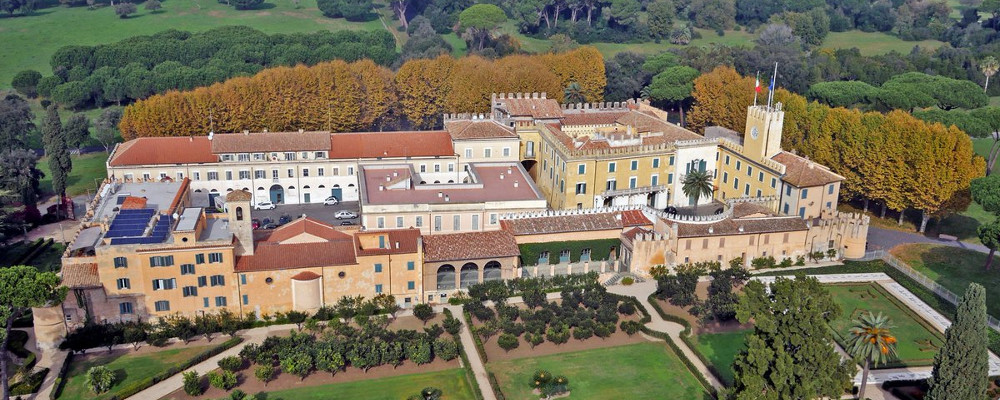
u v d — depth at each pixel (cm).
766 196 17325
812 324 9738
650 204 18175
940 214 17388
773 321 9956
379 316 13188
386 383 11800
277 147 17825
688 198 18450
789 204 16725
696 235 15050
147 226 13275
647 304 14088
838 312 10125
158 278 12750
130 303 12800
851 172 18125
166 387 11512
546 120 19375
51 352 12438
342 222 17262
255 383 11694
